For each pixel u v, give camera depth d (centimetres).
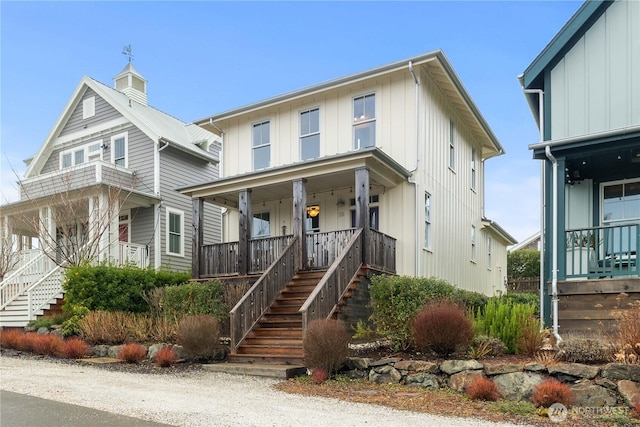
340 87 1455
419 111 1362
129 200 1739
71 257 1552
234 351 998
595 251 1028
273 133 1593
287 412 597
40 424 535
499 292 1978
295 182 1289
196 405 627
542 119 1095
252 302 1073
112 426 525
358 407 638
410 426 542
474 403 666
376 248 1221
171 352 990
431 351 835
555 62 1098
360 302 1116
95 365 990
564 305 967
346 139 1450
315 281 1188
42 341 1130
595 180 1172
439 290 945
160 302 1273
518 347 828
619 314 784
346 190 1448
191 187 1463
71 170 1742
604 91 1039
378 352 920
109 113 1998
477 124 1805
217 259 1441
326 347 820
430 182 1429
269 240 1335
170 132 2019
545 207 1055
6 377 823
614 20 1048
